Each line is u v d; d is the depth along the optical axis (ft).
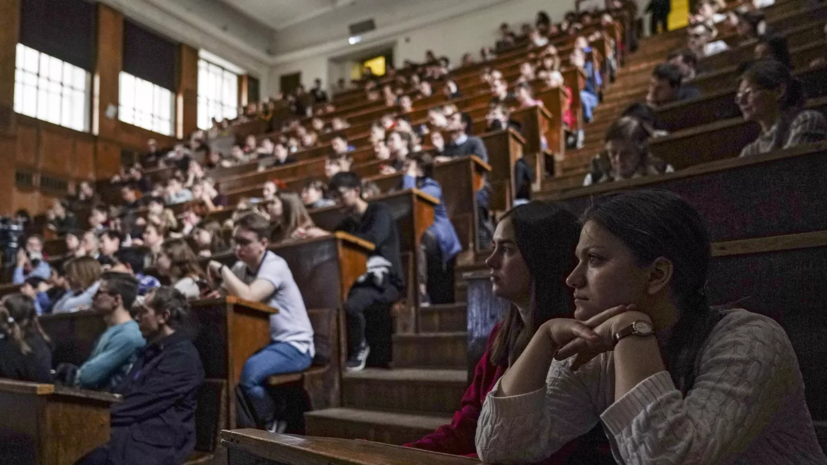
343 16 40.55
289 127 30.14
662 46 23.31
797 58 10.69
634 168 6.43
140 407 6.25
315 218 10.81
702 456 1.93
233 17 39.68
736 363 2.13
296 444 2.72
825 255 3.89
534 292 3.33
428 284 10.21
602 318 2.27
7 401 5.89
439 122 16.44
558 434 2.51
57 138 30.25
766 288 4.07
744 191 4.75
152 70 35.58
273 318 7.55
